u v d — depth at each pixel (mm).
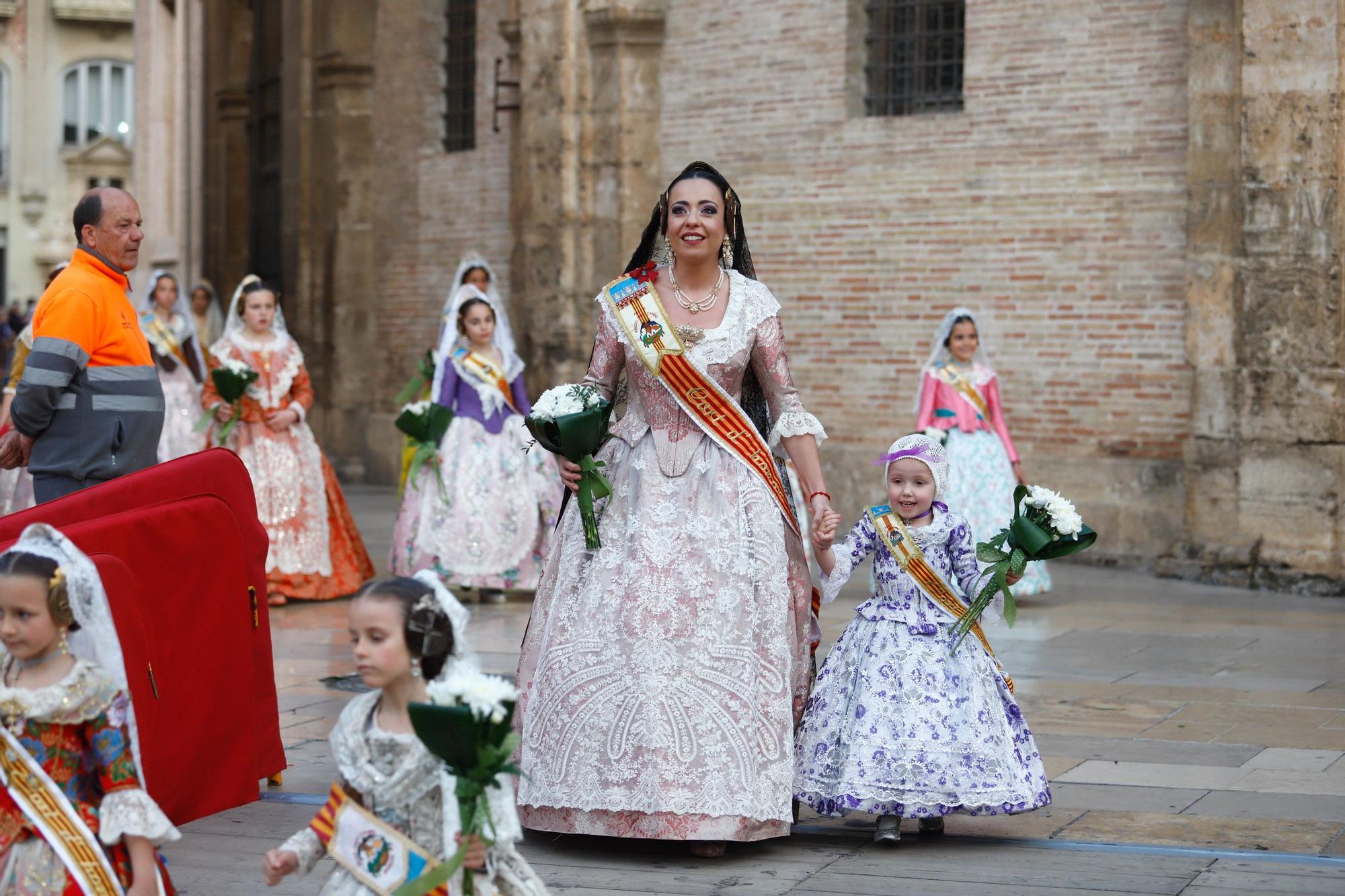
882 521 5781
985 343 13664
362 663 3711
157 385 6785
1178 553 12352
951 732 5477
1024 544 5531
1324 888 5043
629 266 5914
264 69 23062
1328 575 11547
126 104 49562
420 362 11961
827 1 14383
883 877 5172
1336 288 11492
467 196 18203
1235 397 11961
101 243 6648
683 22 15305
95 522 5168
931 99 14086
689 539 5551
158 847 4078
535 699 5574
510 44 17203
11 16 48156
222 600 5664
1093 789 6309
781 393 5805
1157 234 12742
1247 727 7379
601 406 5535
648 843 5562
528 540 11062
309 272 20297
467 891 3660
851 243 14375
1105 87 12961
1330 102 11414
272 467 11047
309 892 5016
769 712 5457
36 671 3943
